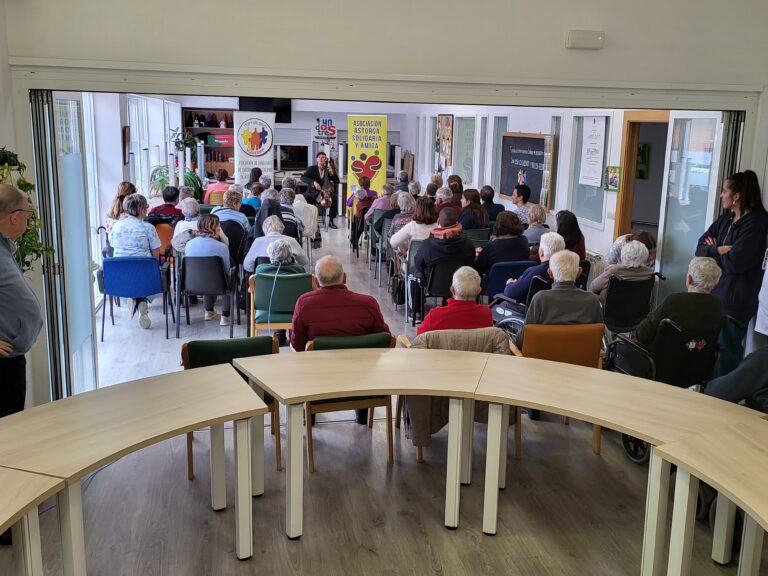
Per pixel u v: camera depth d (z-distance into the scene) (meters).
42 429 2.94
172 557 3.31
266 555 3.34
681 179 6.45
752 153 5.27
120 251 6.57
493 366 3.74
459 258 6.46
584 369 3.73
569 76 4.88
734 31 5.01
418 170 17.09
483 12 4.70
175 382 3.46
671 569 2.90
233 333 6.67
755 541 3.02
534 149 9.98
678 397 3.37
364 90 4.66
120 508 3.72
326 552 3.38
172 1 4.30
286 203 8.35
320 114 16.34
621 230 7.57
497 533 3.55
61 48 4.20
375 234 9.26
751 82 5.10
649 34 4.92
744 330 4.25
